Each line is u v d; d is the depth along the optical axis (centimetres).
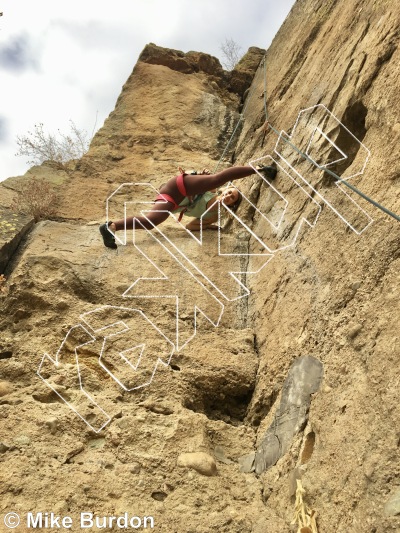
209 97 987
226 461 370
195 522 312
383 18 503
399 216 352
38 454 334
